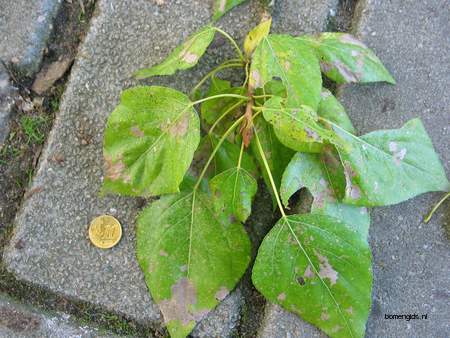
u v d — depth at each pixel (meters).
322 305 0.37
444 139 0.42
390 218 0.41
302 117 0.33
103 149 0.38
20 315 0.39
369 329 0.40
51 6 0.43
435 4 0.43
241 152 0.36
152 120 0.36
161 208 0.38
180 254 0.38
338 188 0.38
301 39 0.38
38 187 0.40
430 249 0.41
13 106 0.42
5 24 0.42
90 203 0.41
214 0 0.43
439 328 0.41
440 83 0.43
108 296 0.40
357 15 0.43
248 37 0.38
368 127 0.42
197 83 0.42
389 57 0.43
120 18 0.43
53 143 0.41
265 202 0.42
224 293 0.38
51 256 0.40
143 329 0.40
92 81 0.42
